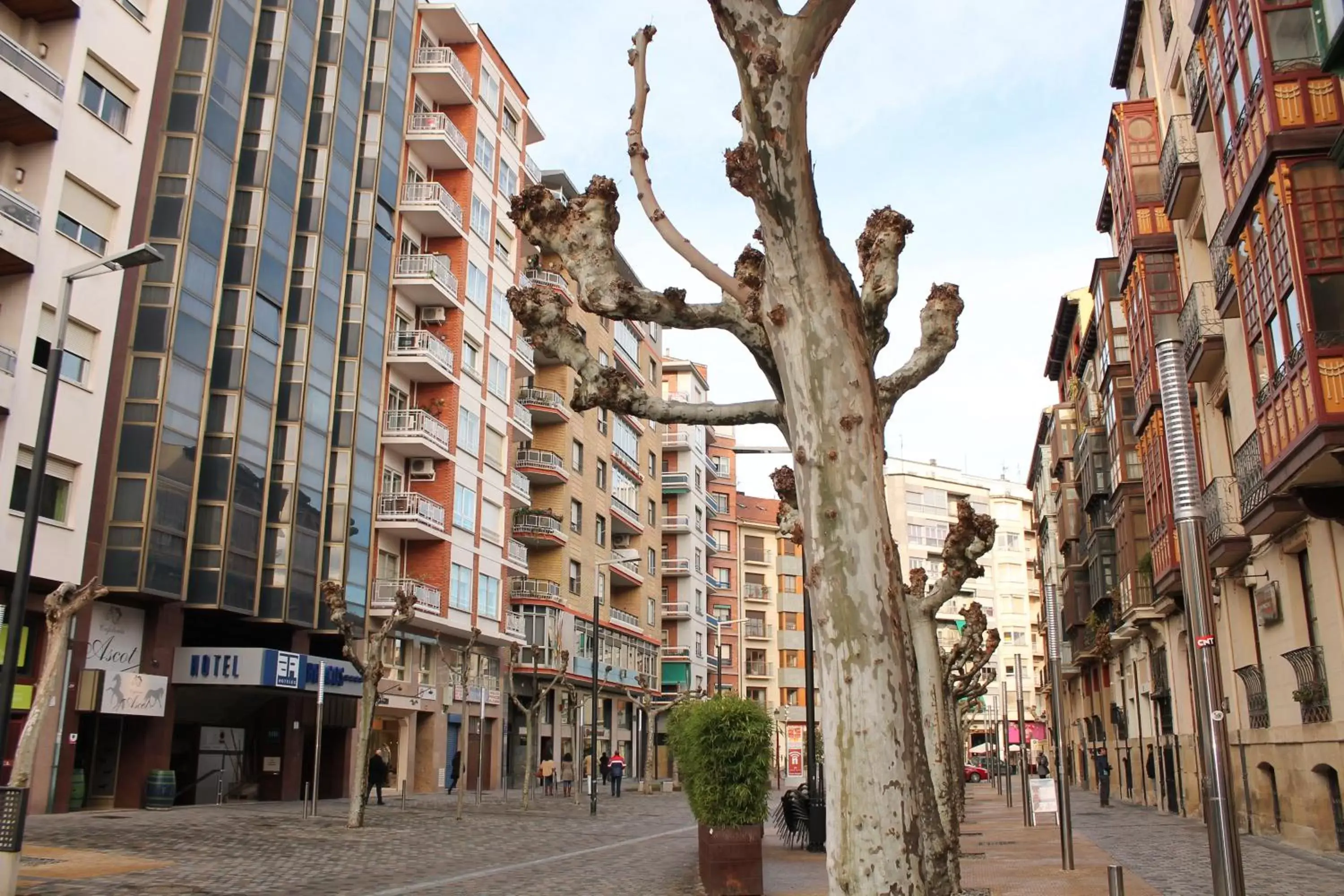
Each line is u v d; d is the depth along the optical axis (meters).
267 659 28.56
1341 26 13.77
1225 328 20.95
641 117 7.05
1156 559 28.08
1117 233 31.08
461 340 42.06
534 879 14.77
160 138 28.53
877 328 7.62
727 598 87.88
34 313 23.16
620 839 22.12
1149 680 34.94
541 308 7.83
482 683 45.34
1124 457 36.25
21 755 12.92
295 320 33.62
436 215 40.53
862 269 8.02
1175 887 13.43
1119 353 37.25
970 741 90.62
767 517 92.44
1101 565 42.84
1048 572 20.47
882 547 5.38
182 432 27.75
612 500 61.47
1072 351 50.38
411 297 40.72
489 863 16.73
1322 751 16.92
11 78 22.59
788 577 92.00
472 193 43.91
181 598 27.28
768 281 5.61
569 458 55.09
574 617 54.09
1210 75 18.66
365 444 36.34
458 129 44.00
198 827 21.08
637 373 66.19
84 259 24.70
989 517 13.01
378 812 27.53
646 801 39.66
